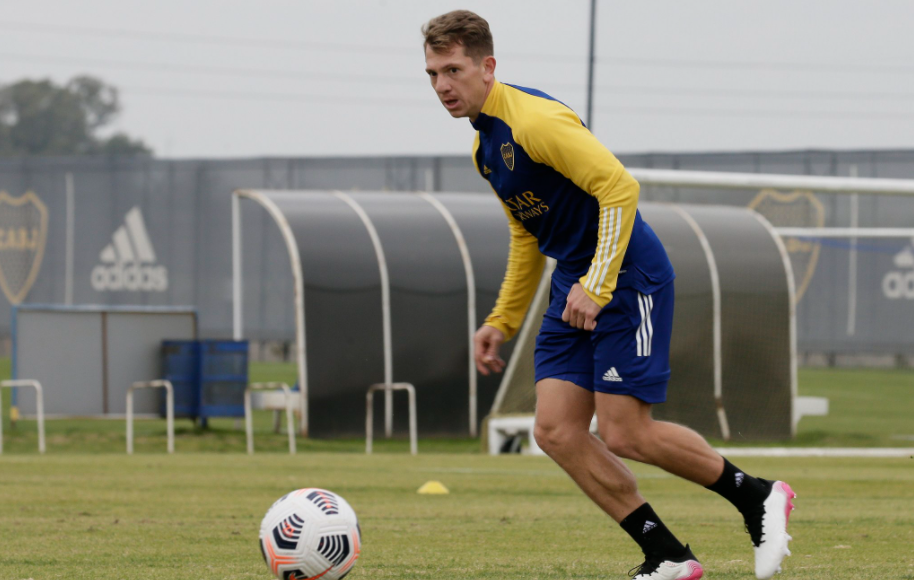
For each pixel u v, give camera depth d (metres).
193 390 52.69
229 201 114.19
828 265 105.19
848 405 76.69
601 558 16.75
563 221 13.75
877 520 22.00
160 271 116.19
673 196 105.06
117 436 51.72
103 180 118.06
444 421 56.19
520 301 15.59
